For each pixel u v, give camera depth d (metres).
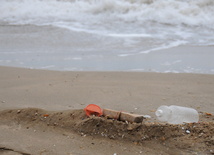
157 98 4.71
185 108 4.01
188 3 12.71
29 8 13.02
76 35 10.06
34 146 3.06
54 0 13.58
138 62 7.33
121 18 12.04
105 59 7.64
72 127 3.44
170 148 2.97
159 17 11.98
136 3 12.83
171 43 9.30
